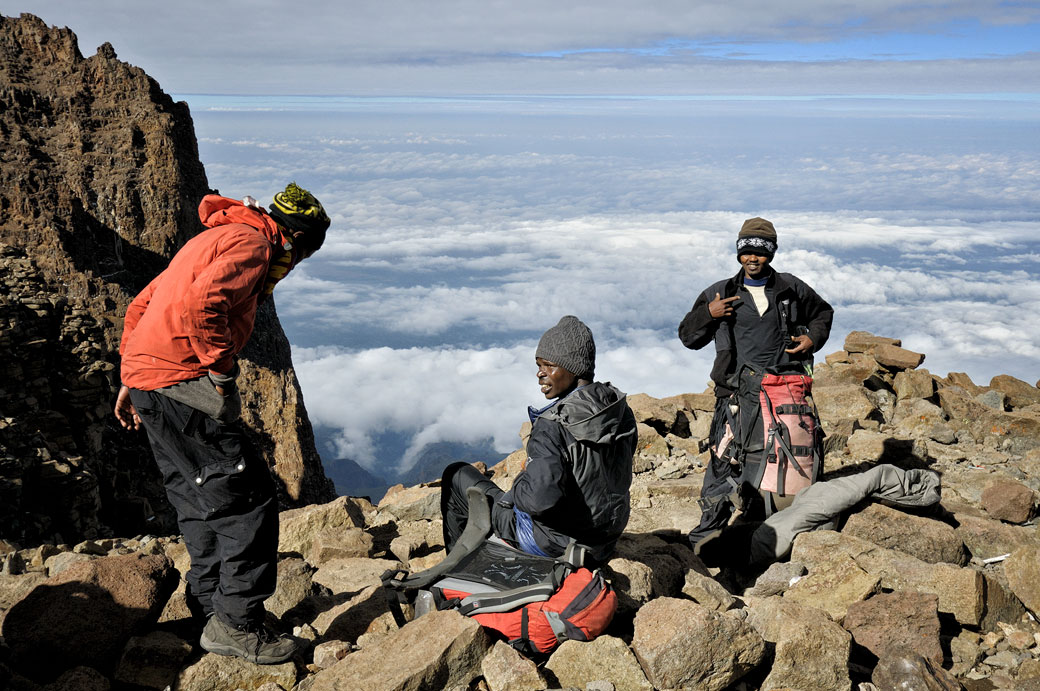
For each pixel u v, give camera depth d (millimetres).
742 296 5211
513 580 3623
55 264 32531
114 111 48031
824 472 6605
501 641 3471
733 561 5090
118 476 19344
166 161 45750
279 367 43219
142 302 3342
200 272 3066
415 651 3359
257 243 3141
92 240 40531
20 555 4621
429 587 3861
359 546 4891
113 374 18828
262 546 3377
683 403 8266
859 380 8641
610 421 3672
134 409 3248
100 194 42281
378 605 3941
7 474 11719
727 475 5375
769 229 5129
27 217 37969
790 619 3516
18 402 15133
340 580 4414
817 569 4219
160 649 3387
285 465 39750
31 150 43000
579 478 3713
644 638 3311
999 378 8750
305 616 4039
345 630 3834
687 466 6918
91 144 44781
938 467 6789
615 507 3852
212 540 3422
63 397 17500
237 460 3242
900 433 7504
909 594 3828
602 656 3359
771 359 5184
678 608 3385
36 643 3367
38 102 46812
